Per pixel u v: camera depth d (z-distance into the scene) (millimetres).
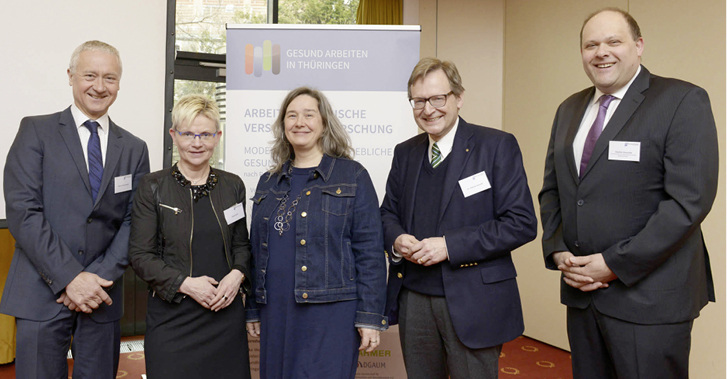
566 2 4410
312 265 1980
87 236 2146
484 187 2010
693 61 3393
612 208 1930
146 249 1994
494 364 2004
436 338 2078
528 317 4871
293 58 2850
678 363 1873
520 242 1945
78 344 2148
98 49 2164
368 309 1986
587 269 1923
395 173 2305
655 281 1861
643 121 1892
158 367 1954
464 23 5141
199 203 2064
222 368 2014
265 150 2848
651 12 3701
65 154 2152
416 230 2105
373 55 2857
